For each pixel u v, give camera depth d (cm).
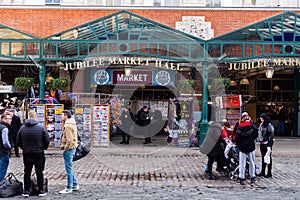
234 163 1238
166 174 1300
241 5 2319
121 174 1295
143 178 1236
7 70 2278
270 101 2634
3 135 1022
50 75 2120
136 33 1819
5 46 1909
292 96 2612
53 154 1688
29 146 980
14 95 2223
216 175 1286
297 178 1252
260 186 1138
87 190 1069
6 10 2216
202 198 990
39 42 1794
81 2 2303
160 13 2212
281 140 2261
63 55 1941
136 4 2308
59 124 1772
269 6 2303
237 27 2214
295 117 2511
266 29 1823
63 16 2216
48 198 977
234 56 2020
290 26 1838
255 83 2614
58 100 1917
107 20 1816
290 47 1905
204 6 2252
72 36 1820
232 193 1048
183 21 2208
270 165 1260
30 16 2214
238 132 1162
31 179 1011
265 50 2028
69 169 1032
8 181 1004
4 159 1027
